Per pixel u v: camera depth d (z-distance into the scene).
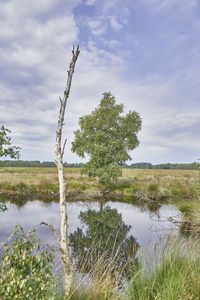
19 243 2.11
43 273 2.18
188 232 7.65
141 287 3.20
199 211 9.43
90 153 21.89
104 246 7.22
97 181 24.64
